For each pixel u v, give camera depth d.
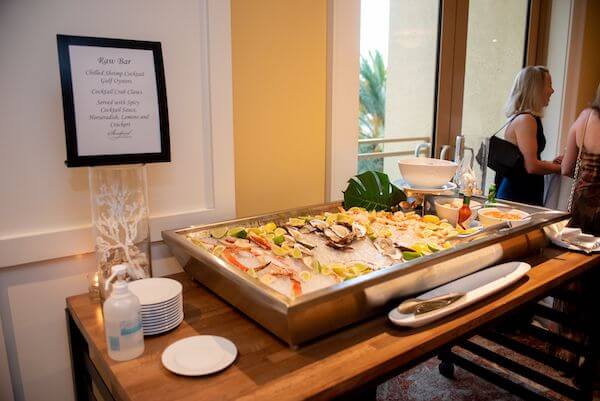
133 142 1.16
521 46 2.89
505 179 2.45
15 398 1.15
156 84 1.17
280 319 0.84
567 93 2.99
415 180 1.59
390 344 0.91
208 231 1.26
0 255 1.06
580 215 1.97
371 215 1.44
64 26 1.09
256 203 1.58
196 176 1.36
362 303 0.95
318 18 1.62
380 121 2.24
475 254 1.18
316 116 1.68
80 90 1.07
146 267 1.15
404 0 2.17
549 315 1.66
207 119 1.34
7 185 1.07
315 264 1.08
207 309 1.08
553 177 2.55
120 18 1.16
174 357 0.85
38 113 1.08
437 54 2.31
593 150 1.90
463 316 1.02
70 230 1.15
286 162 1.63
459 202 1.59
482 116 2.66
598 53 3.11
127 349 0.86
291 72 1.58
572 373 1.60
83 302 1.12
